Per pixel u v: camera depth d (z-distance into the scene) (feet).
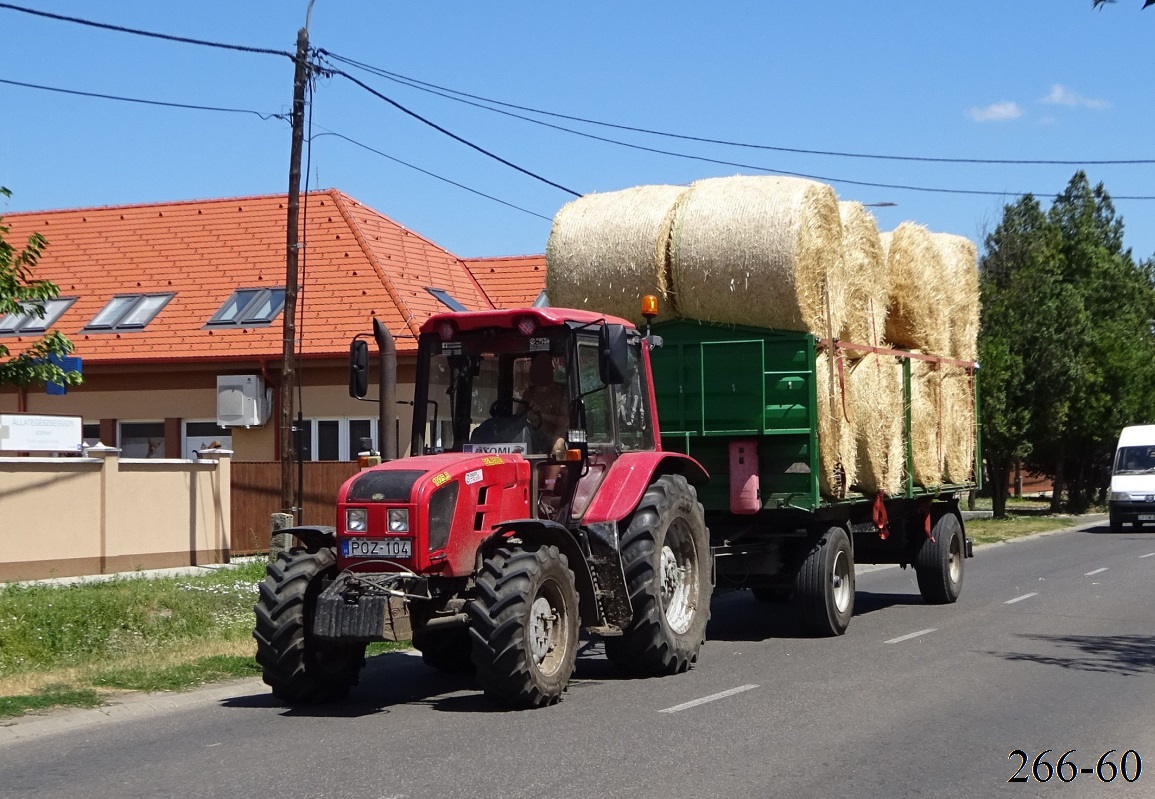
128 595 42.32
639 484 31.53
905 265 43.73
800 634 40.11
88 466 54.49
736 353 37.83
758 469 37.99
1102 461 148.36
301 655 27.86
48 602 40.29
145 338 75.87
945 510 49.67
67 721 27.12
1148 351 135.54
